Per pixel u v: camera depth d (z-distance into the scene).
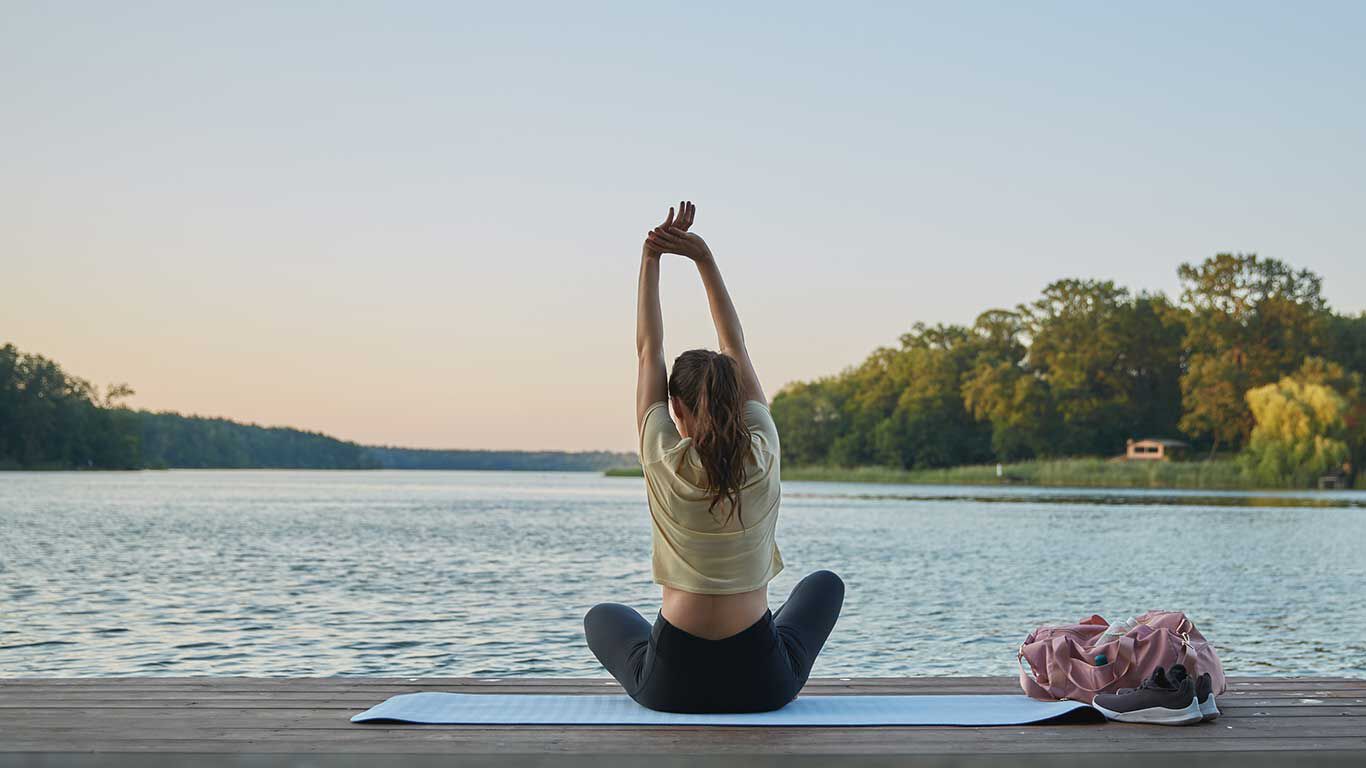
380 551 20.58
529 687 4.61
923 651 9.55
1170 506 43.16
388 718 3.78
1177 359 85.00
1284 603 13.34
